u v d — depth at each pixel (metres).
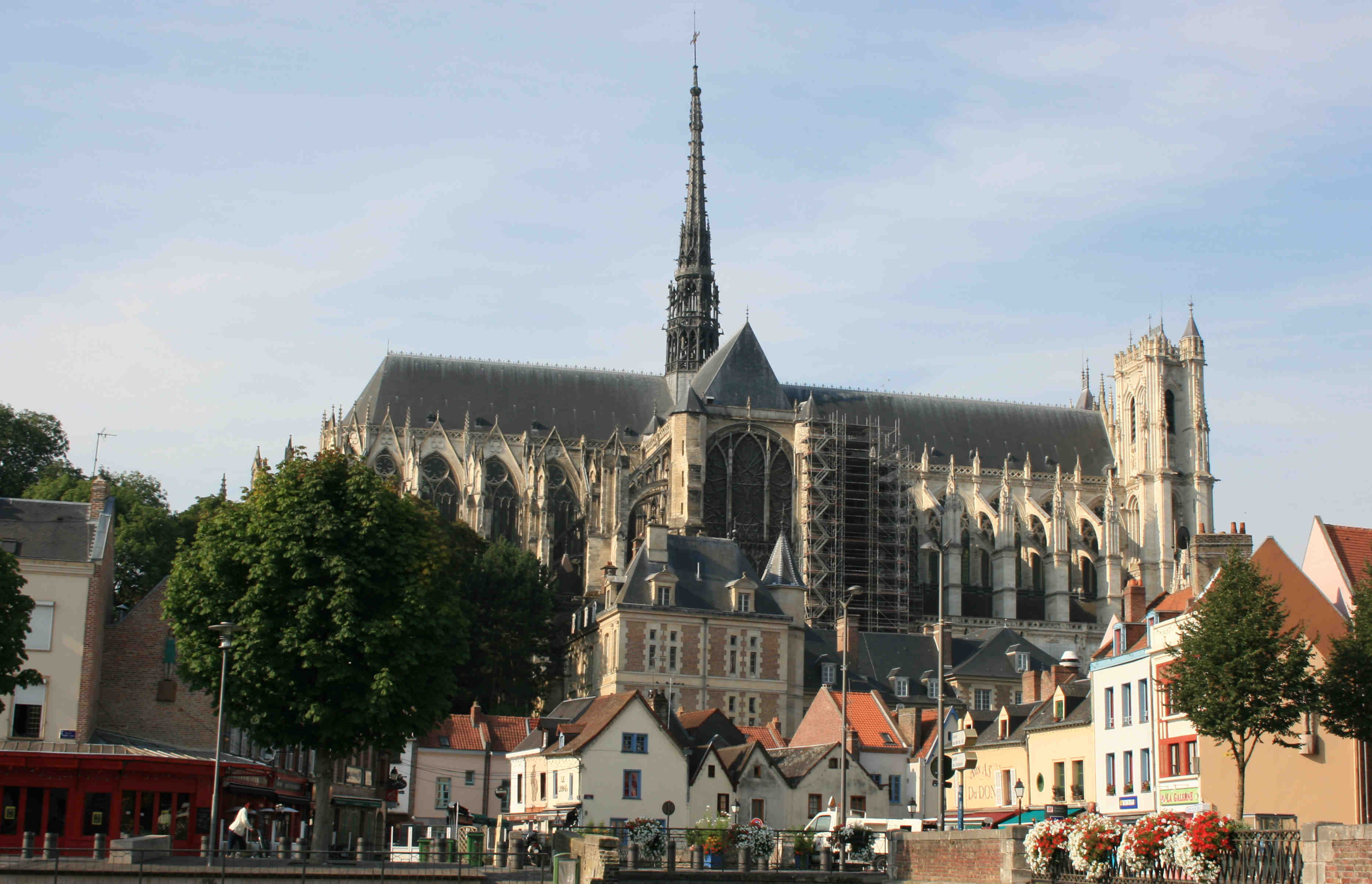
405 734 65.88
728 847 62.50
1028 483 169.12
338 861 51.03
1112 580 163.12
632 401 169.25
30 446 132.50
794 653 123.12
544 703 132.62
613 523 147.00
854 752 91.69
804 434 151.50
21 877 45.66
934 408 176.62
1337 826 32.97
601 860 54.72
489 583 129.25
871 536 153.12
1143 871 37.88
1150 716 69.44
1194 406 175.12
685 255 181.00
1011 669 124.12
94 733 67.81
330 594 63.03
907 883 49.88
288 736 63.50
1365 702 53.97
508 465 157.25
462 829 68.75
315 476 65.31
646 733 86.06
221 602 63.91
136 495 122.69
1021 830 43.97
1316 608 62.22
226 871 47.59
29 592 65.69
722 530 150.25
